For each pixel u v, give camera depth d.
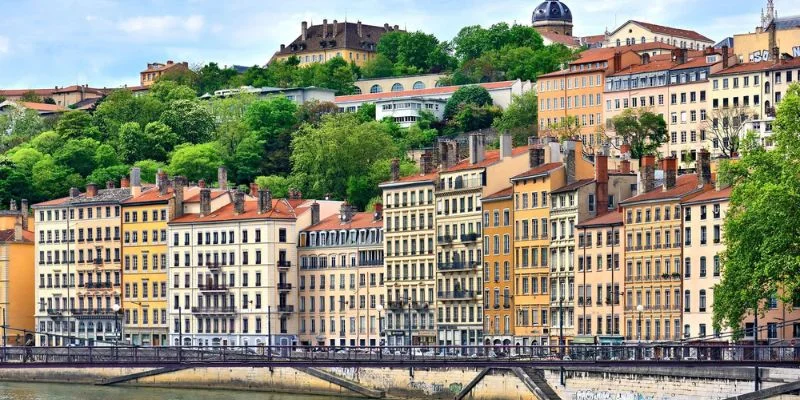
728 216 190.75
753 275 181.38
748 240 184.00
